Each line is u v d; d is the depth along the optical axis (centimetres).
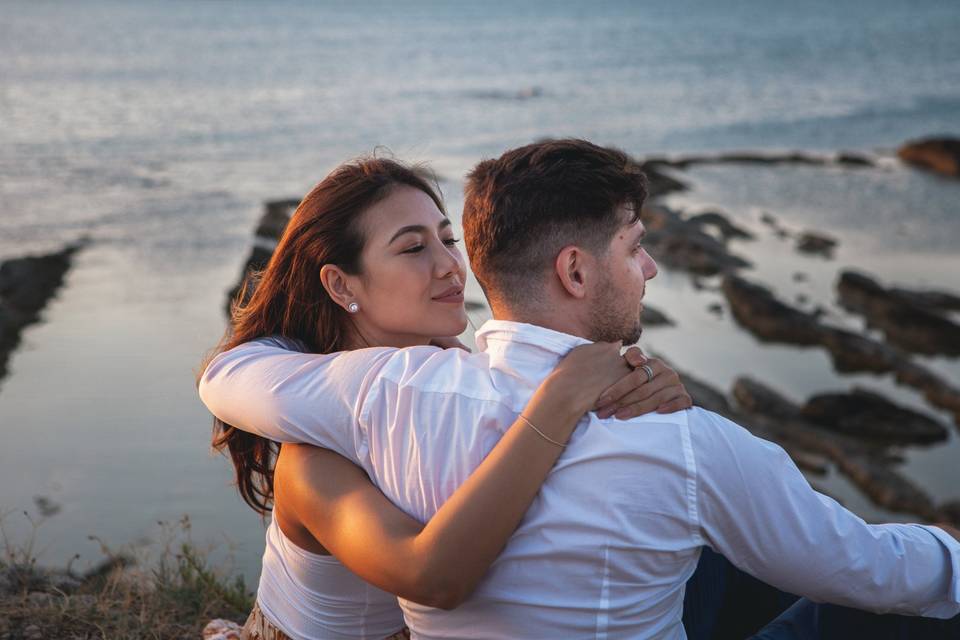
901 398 1545
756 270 2158
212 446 259
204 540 908
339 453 201
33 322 1717
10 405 1355
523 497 172
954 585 189
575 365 180
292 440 205
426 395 189
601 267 184
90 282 1962
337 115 4772
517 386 185
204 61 7419
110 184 3011
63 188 2927
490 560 174
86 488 1092
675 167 3453
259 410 207
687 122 4659
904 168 3438
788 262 2234
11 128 4159
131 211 2619
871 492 1245
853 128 4512
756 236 2467
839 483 1268
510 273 187
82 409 1347
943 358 1728
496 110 5031
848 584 182
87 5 16012
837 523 178
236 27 11256
